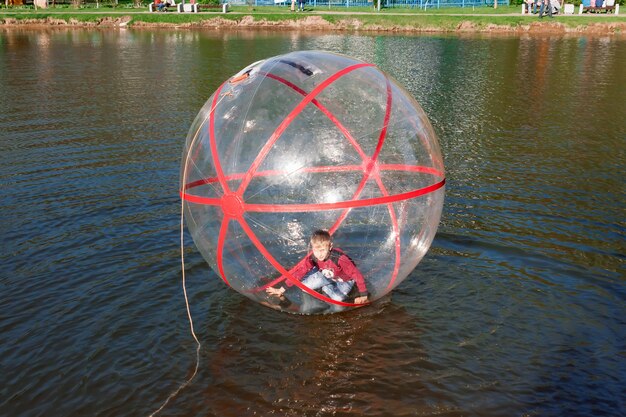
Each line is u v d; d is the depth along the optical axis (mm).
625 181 9812
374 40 33125
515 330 5551
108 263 6809
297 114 4957
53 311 5867
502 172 10227
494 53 27281
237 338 5457
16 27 41094
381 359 5156
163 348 5316
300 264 5180
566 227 7844
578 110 15375
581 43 31328
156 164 10516
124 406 4621
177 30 39656
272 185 4906
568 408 4559
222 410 4582
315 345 5348
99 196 8891
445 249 7148
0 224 7820
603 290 6250
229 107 5227
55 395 4742
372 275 5383
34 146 11602
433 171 5422
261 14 42531
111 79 19594
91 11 46281
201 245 5449
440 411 4539
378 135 5039
